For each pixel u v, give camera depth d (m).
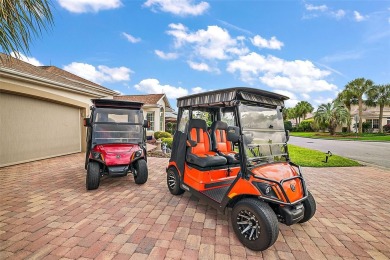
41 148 7.90
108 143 5.09
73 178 5.58
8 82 6.48
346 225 3.39
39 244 2.66
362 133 31.20
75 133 9.59
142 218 3.41
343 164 8.55
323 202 4.38
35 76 7.09
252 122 3.13
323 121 32.41
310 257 2.54
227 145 4.72
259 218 2.52
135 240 2.78
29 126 7.41
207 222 3.31
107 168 4.75
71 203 3.96
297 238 2.96
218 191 3.65
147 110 17.84
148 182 5.40
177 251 2.57
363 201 4.46
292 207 2.65
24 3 2.54
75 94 9.25
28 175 5.82
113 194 4.48
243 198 2.85
